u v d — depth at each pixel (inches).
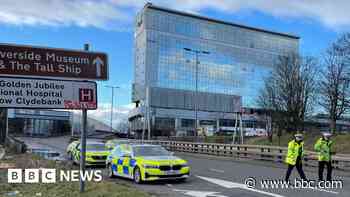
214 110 4953.3
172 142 1811.0
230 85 5462.6
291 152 627.2
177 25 5162.4
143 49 5022.1
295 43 5871.1
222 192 544.4
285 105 2413.9
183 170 646.5
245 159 1217.4
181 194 524.7
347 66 2023.9
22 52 443.5
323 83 2126.0
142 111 4525.1
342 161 903.1
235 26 5536.4
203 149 1521.9
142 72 5019.7
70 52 457.1
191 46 5236.2
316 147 644.1
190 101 4916.3
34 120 4660.4
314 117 2429.9
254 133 3991.1
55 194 466.3
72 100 454.3
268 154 1122.0
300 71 2460.6
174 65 5098.4
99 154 907.4
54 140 3157.0
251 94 5575.8
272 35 5753.0
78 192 469.7
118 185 536.7
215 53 5393.7
